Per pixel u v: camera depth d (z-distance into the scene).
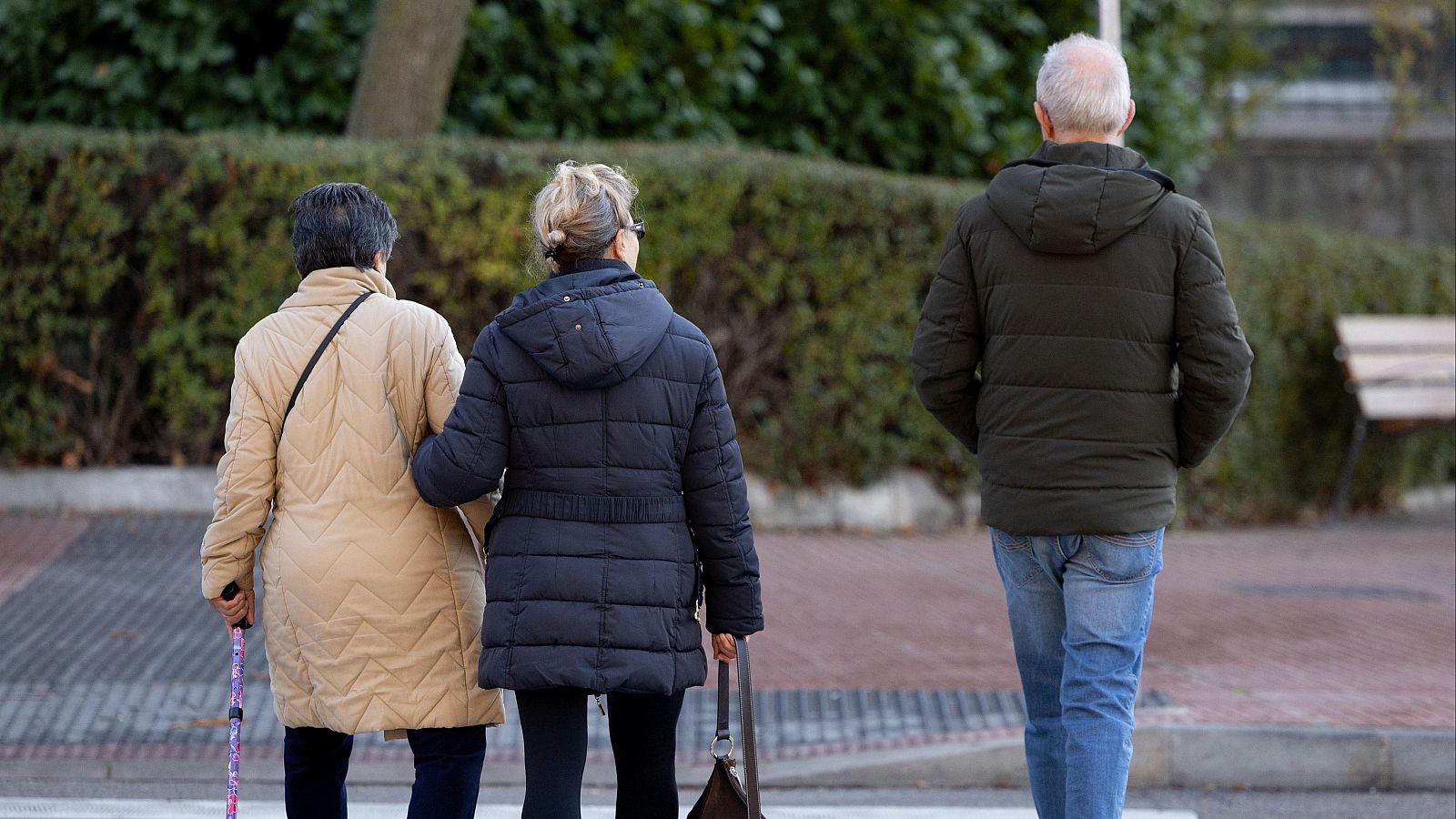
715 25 41.75
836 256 36.41
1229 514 43.00
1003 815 18.64
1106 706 13.89
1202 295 13.95
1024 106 47.28
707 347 13.38
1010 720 21.69
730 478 13.28
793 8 44.16
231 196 32.50
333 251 13.82
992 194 14.48
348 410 13.36
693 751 20.53
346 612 13.13
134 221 32.66
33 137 32.31
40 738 20.06
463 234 33.38
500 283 33.81
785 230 35.91
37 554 29.36
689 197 34.94
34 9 37.94
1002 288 14.34
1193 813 19.11
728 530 13.27
